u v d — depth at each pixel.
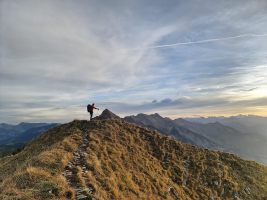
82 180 24.50
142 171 36.28
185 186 39.88
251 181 49.84
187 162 46.69
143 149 43.81
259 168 57.12
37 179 22.83
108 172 29.66
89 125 46.06
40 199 19.80
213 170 47.31
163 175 39.06
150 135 49.88
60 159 28.30
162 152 45.78
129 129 48.84
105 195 24.31
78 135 40.03
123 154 37.56
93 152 33.28
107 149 36.56
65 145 33.94
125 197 27.00
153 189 33.56
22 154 41.56
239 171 52.19
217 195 41.88
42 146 40.75
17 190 20.80
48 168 25.92
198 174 44.44
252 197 45.31
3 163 41.91
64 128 46.75
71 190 21.95
